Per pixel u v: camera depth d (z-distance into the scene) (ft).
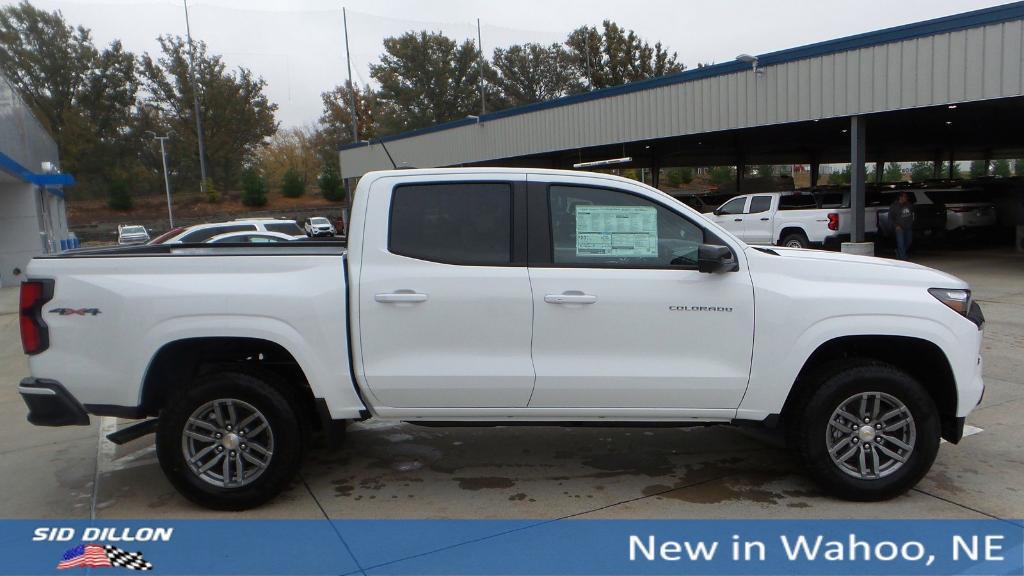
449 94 219.41
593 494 14.88
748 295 13.70
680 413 14.05
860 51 49.78
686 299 13.70
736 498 14.52
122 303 13.58
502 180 14.19
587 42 221.46
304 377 15.02
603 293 13.70
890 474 13.92
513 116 85.92
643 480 15.61
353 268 13.84
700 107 62.44
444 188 14.19
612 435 18.79
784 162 135.54
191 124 233.14
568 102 77.51
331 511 14.20
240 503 14.08
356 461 17.10
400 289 13.69
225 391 13.78
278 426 13.93
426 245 13.98
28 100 217.15
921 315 13.64
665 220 14.16
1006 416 19.31
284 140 277.64
